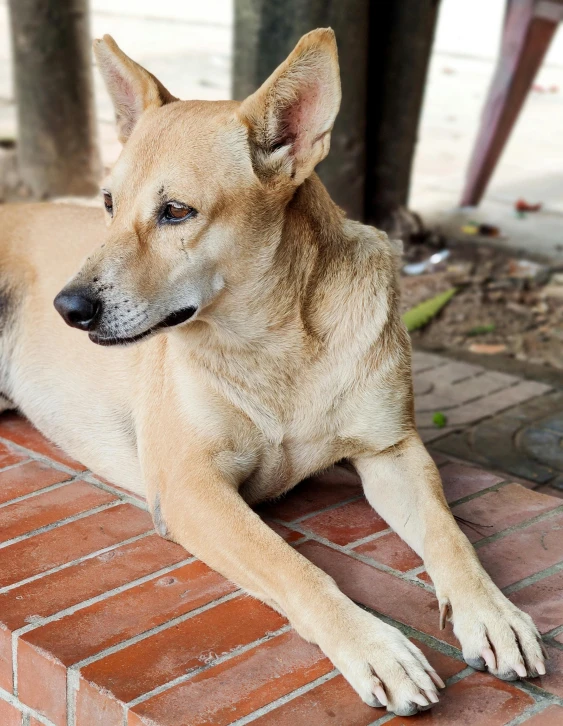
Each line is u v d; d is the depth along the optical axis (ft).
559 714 3.57
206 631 3.82
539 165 11.53
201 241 3.98
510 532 4.27
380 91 7.76
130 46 16.31
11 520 4.31
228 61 15.70
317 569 3.84
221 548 3.96
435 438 5.46
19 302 4.93
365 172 7.75
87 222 4.96
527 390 5.94
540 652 3.65
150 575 4.05
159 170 3.98
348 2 6.89
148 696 3.60
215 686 3.63
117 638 3.79
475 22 20.53
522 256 8.21
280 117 4.04
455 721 3.55
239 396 4.16
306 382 4.20
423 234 8.30
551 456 5.31
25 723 3.84
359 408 4.25
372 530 4.29
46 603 3.93
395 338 4.32
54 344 4.80
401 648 3.62
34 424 4.85
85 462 4.64
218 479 4.09
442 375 6.09
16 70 8.70
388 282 4.34
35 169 8.89
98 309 3.90
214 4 21.39
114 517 4.34
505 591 3.99
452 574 3.85
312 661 3.72
